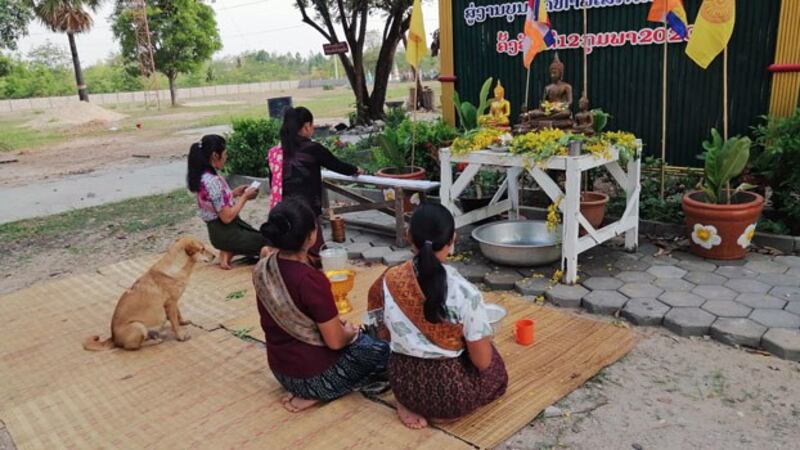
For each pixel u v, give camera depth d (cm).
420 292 264
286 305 292
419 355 277
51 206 927
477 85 795
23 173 1341
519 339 369
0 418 326
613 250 517
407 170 690
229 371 362
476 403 288
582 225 450
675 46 627
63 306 486
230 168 940
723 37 488
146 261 592
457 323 268
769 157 510
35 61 6366
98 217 813
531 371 338
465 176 513
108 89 5669
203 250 409
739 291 418
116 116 2945
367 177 594
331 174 613
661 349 361
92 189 1057
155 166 1296
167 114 3166
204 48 3997
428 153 740
